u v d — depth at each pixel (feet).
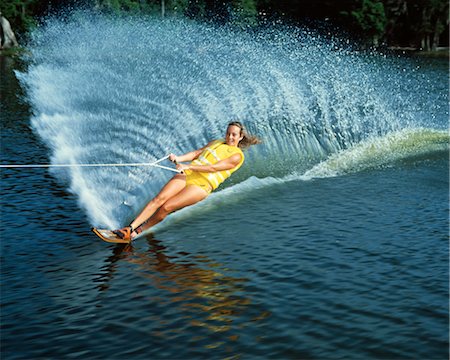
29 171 31.40
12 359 13.66
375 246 20.59
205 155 23.47
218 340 14.42
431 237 21.48
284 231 22.21
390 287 17.30
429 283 17.56
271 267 18.79
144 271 18.56
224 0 208.03
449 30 224.74
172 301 16.47
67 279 17.94
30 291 17.11
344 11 214.07
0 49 174.09
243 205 25.57
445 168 33.09
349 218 23.73
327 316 15.55
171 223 23.20
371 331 14.80
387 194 27.43
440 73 111.65
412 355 13.75
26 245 20.68
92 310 15.97
